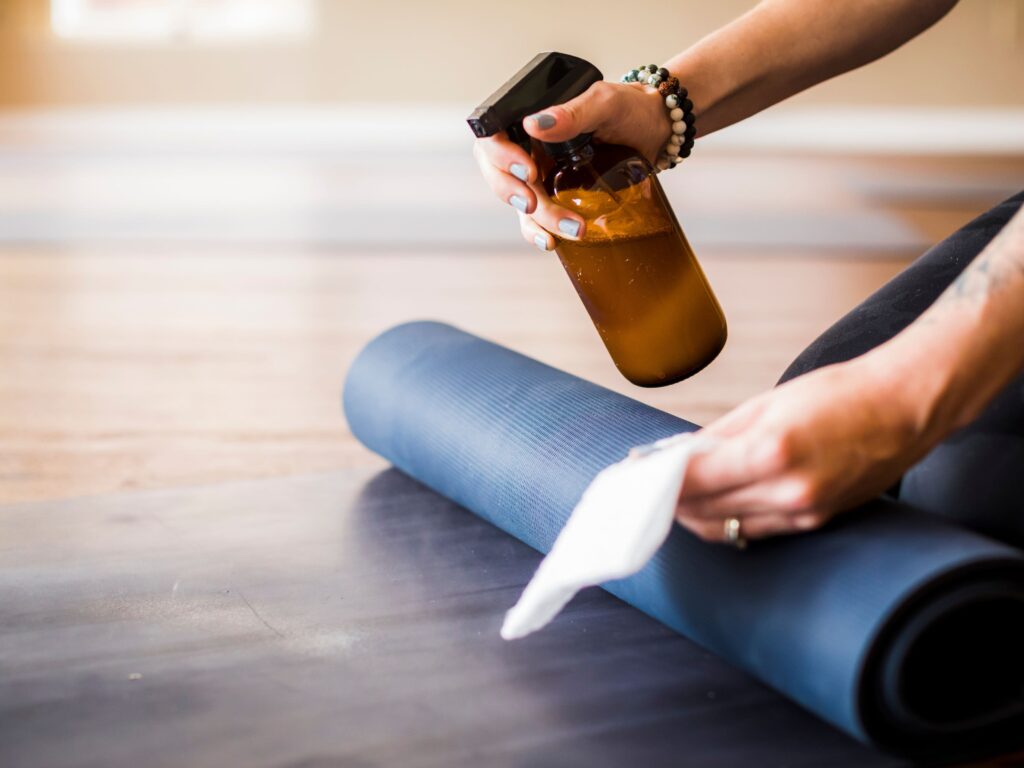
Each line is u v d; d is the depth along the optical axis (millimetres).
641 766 734
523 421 1091
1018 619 743
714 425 716
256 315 2549
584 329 2434
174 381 1980
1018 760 744
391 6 7406
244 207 4258
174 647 900
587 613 965
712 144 6645
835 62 1134
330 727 781
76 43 7379
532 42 7438
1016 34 7227
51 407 1807
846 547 746
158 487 1417
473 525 1176
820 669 721
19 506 1243
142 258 3264
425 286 2910
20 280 2926
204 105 7523
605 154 923
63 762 738
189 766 734
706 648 891
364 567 1065
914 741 727
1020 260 687
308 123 7508
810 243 3492
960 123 7332
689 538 840
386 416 1290
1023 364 696
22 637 917
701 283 969
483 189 4805
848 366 696
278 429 1686
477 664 872
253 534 1157
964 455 898
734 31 1109
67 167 5309
